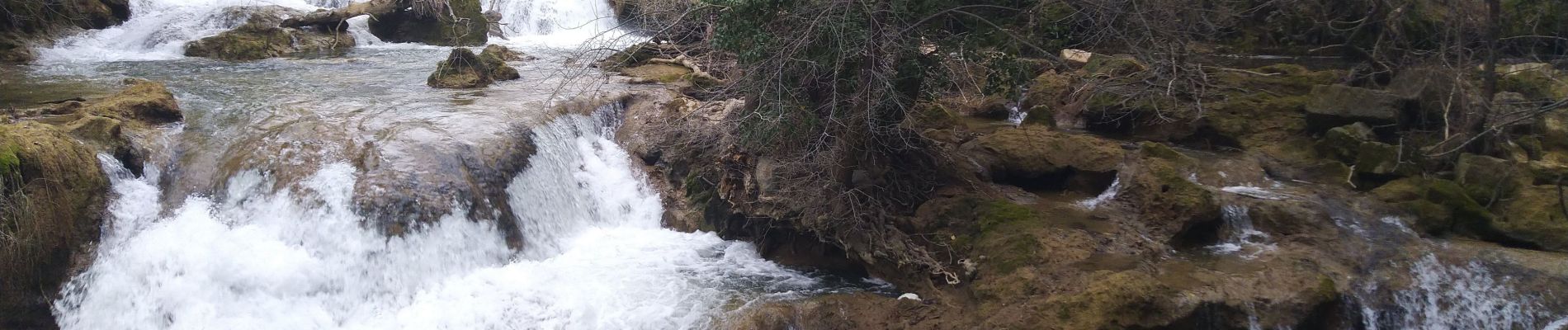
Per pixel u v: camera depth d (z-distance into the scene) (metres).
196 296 7.55
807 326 7.36
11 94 11.82
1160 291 6.85
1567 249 7.92
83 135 8.46
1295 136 10.91
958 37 7.96
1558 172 9.35
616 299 7.78
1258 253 8.02
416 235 8.27
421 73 14.93
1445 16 11.27
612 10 22.77
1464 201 8.55
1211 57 13.70
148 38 17.61
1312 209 8.50
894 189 8.99
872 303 7.66
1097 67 12.25
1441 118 10.49
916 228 8.64
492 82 13.54
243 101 11.59
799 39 7.28
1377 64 12.34
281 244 8.03
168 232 8.04
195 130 9.89
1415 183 9.07
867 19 7.29
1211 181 9.61
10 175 7.18
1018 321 6.93
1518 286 7.25
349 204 8.26
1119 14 7.70
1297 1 13.51
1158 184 8.75
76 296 7.51
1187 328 6.77
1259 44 15.35
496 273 8.44
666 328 7.25
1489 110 9.70
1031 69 8.55
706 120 10.40
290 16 19.55
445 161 9.01
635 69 13.87
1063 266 7.46
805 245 9.09
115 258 7.74
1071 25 8.31
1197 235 8.45
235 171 8.77
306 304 7.74
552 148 10.41
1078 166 9.61
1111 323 6.69
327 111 10.92
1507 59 12.25
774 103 7.78
